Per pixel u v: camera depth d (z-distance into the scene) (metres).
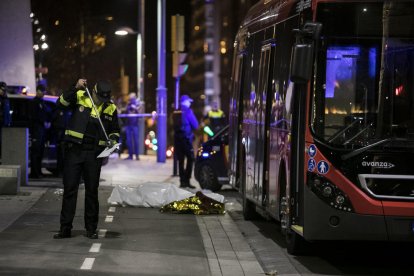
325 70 11.09
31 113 21.89
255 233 14.53
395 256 12.80
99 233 13.44
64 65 53.44
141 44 42.88
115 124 12.83
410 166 10.84
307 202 10.95
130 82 67.19
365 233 10.78
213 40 177.25
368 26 11.14
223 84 137.12
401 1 11.16
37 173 22.22
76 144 12.60
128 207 17.03
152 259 11.41
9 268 10.47
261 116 14.45
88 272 10.36
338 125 10.99
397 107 11.04
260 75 14.82
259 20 15.49
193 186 22.14
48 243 12.30
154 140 39.03
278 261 11.89
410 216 10.72
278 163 12.84
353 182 10.82
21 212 15.35
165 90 31.75
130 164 30.59
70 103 12.67
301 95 11.53
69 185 12.68
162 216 15.88
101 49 62.62
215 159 21.62
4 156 19.84
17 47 25.56
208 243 13.06
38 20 49.62
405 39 11.12
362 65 11.10
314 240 11.20
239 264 11.40
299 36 11.20
